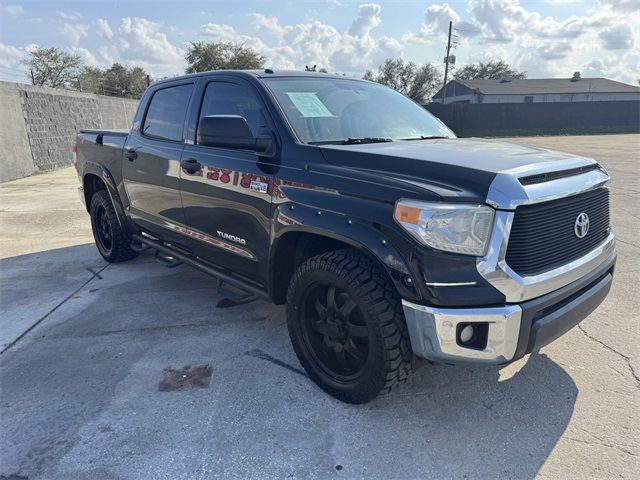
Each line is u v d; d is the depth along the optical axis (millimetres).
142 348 3441
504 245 2227
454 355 2273
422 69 65438
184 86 3979
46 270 5242
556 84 61969
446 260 2213
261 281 3275
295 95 3275
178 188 3836
